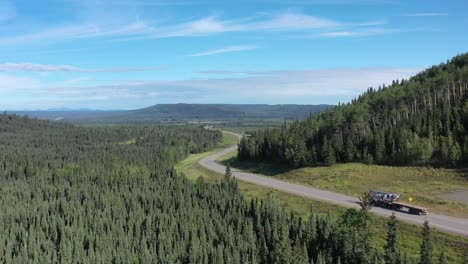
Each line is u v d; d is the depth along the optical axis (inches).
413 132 5802.2
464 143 5073.8
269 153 7396.7
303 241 3157.0
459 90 6417.3
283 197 4685.0
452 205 3740.2
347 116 6948.8
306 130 7249.0
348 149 6023.6
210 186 5236.2
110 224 4473.4
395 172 5206.7
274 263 3056.1
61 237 4210.1
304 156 6382.9
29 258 3971.5
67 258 3850.9
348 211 3073.3
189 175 7273.6
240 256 3356.3
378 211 3737.7
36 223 4783.5
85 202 5285.4
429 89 6638.8
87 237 4173.2
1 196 6161.4
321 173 5757.9
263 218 3818.9
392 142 5664.4
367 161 5762.8
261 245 3326.8
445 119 5674.2
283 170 6555.1
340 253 2915.8
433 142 5403.5
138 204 4992.6
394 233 2760.8
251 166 7529.5
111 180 6476.4
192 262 3430.1
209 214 4347.9
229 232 3641.7
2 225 4726.9
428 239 2603.3
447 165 5064.0
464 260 2551.7
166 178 6299.2
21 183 7101.4
